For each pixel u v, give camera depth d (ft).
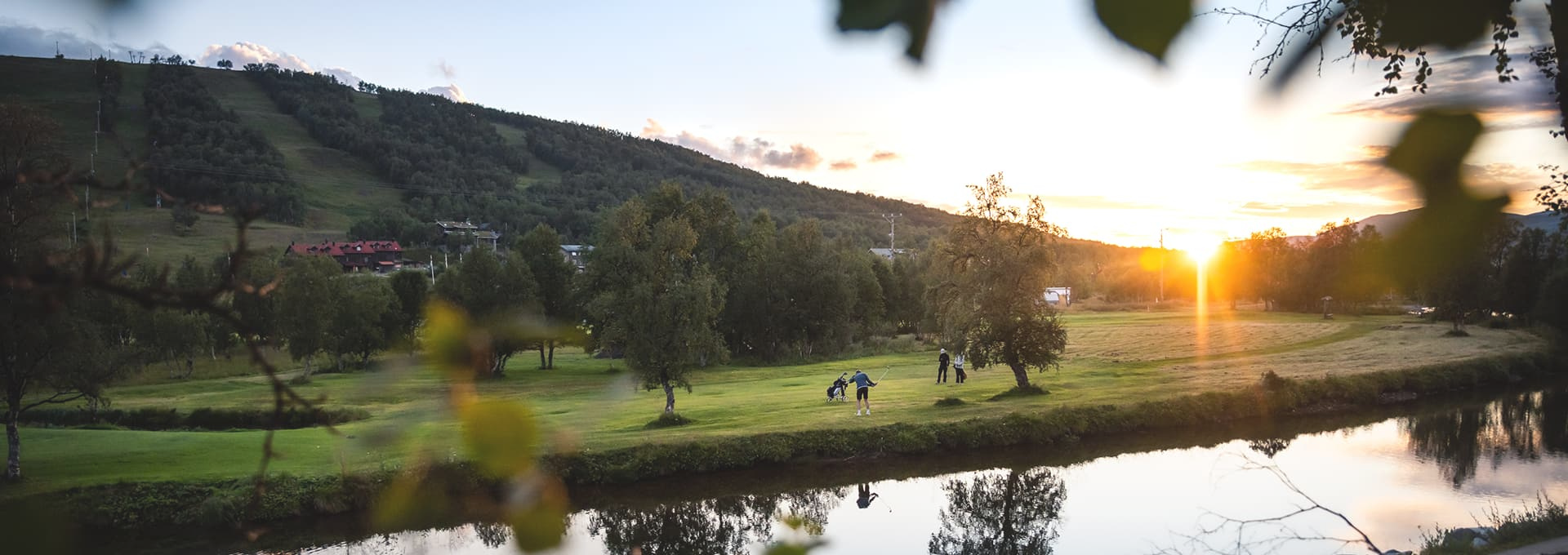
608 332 105.70
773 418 116.47
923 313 279.28
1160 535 75.46
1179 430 122.83
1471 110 2.88
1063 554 73.15
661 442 99.40
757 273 233.14
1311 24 2.97
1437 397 149.38
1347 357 185.68
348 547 67.82
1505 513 78.69
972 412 117.80
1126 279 503.20
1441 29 2.86
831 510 86.17
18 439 76.84
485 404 3.39
